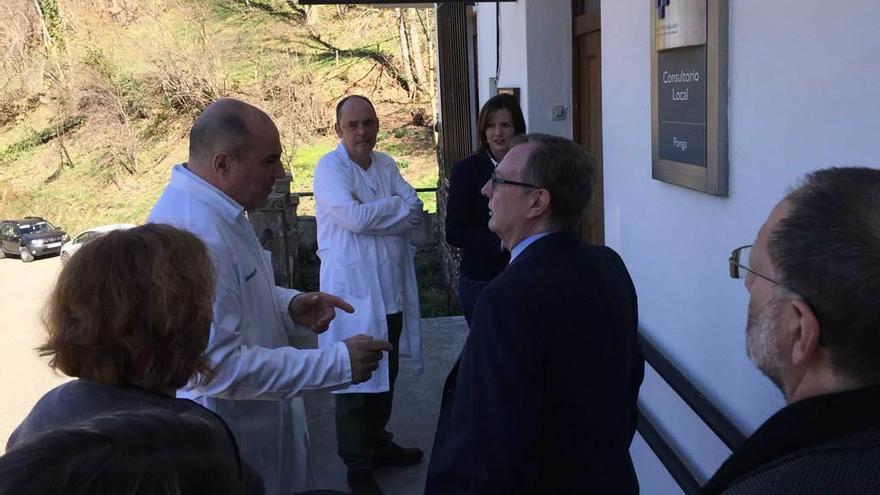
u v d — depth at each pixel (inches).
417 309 144.9
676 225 102.3
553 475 66.1
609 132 129.8
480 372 63.2
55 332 53.6
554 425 64.8
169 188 80.7
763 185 78.5
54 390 53.7
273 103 975.0
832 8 65.7
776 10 74.2
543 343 62.6
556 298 64.0
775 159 75.9
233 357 74.2
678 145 95.7
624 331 68.8
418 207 141.4
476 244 136.9
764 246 41.6
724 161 85.4
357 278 131.8
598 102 178.5
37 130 1076.5
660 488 116.3
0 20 1105.4
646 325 116.4
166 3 1096.2
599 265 70.2
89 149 1032.8
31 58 1101.7
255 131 80.7
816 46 68.2
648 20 108.4
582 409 64.6
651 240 112.3
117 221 924.6
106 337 52.4
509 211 71.7
